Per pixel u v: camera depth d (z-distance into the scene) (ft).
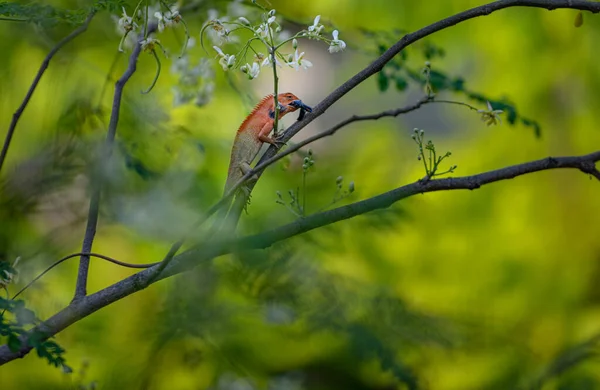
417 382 30.66
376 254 38.55
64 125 28.09
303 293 29.84
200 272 29.01
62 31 31.89
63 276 33.63
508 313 43.73
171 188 26.43
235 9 28.84
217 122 35.19
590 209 45.24
